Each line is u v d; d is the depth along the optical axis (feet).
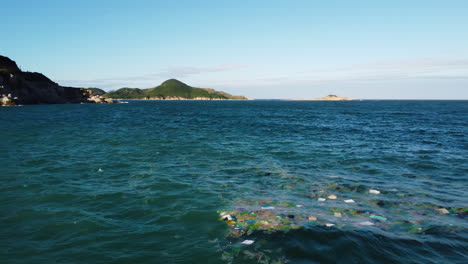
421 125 132.36
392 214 26.91
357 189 35.29
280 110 313.94
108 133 93.09
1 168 44.14
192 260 18.51
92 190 34.01
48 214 26.27
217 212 27.25
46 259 18.47
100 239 21.48
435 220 25.50
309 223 24.50
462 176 42.06
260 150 64.03
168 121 147.23
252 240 21.31
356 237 21.71
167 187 35.63
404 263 18.29
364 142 77.30
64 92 456.04
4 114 182.29
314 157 56.39
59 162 49.47
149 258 18.78
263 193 33.55
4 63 383.45
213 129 109.50
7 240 20.95
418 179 40.27
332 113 249.14
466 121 158.51
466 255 19.39
